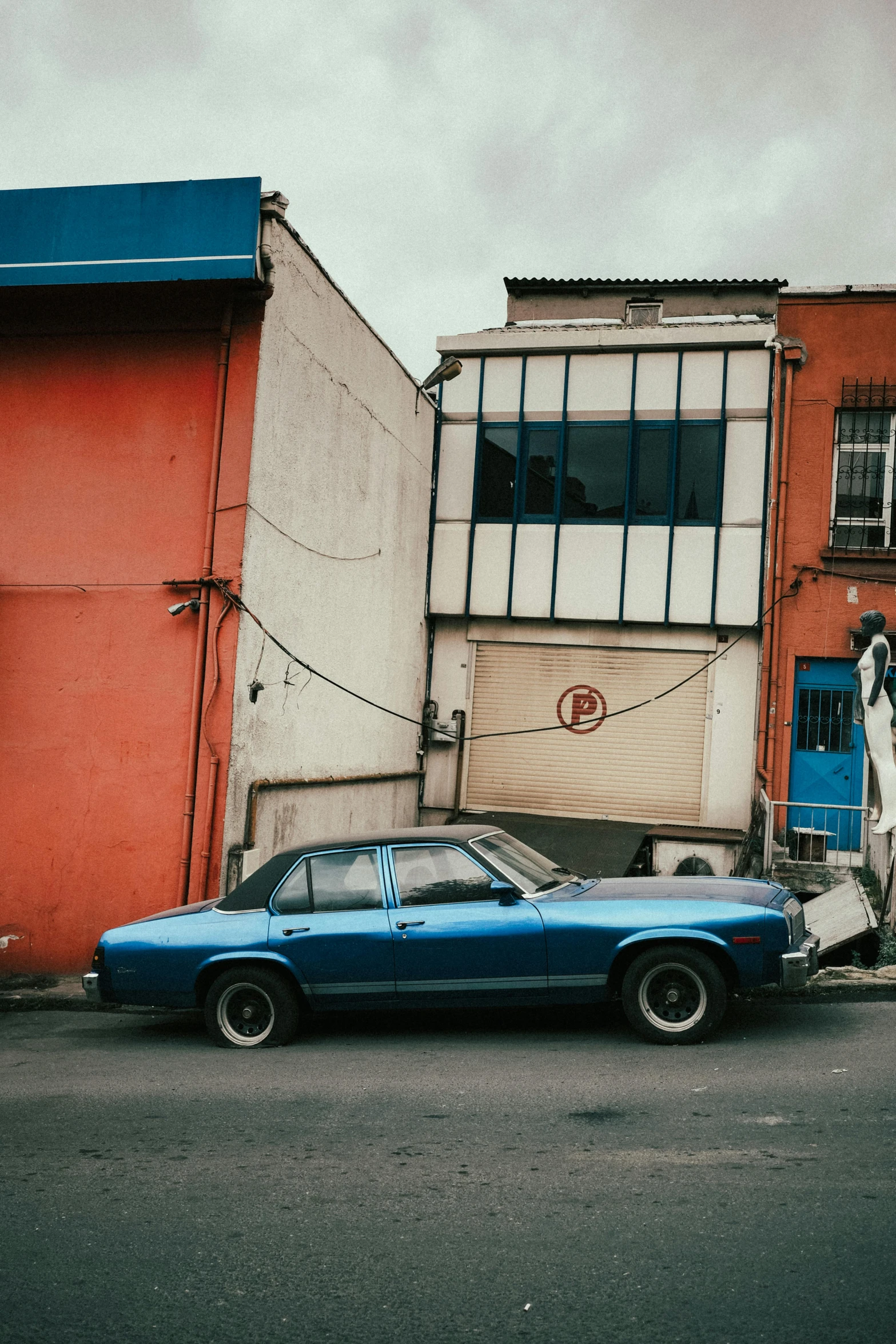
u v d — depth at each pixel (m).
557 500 16.28
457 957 7.32
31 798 11.36
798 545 14.91
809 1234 4.01
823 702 14.81
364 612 14.29
